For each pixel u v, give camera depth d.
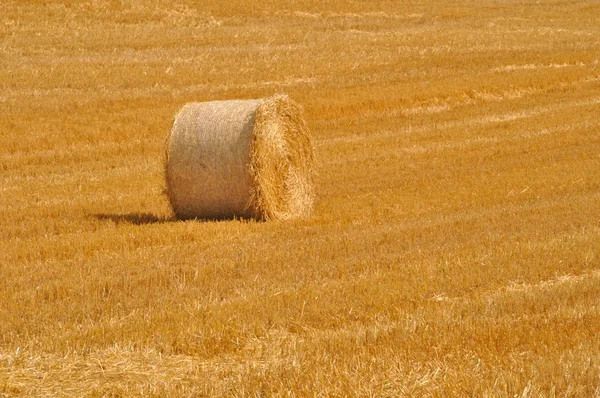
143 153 47.38
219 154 30.58
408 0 102.94
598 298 19.75
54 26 76.69
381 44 79.25
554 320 18.02
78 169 43.16
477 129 51.59
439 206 32.88
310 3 95.50
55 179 40.50
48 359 16.56
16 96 56.59
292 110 32.12
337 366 15.34
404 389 14.27
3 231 29.84
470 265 23.02
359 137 50.22
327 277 22.56
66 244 26.92
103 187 38.56
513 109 58.34
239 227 29.38
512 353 15.91
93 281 22.23
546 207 31.31
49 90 59.00
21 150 46.75
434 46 79.25
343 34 83.94
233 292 21.30
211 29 82.06
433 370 15.16
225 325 18.23
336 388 14.20
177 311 19.39
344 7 96.00
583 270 22.92
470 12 99.19
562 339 16.56
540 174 38.75
